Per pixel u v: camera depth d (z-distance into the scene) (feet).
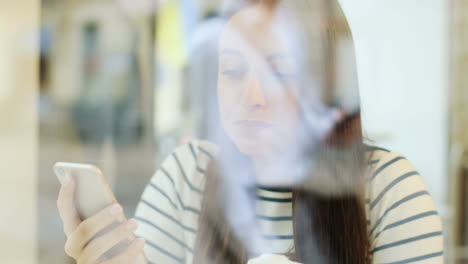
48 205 3.32
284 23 2.06
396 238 2.03
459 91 5.68
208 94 2.50
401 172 2.10
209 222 2.27
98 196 1.79
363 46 5.32
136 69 4.13
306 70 2.05
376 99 5.48
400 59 5.45
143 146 3.95
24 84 3.49
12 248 3.27
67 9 3.61
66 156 3.62
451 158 5.66
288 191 2.16
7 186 3.37
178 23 3.83
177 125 3.88
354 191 2.07
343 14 2.14
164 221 2.43
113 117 3.92
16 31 3.46
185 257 2.40
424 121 5.62
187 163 2.50
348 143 2.12
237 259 2.19
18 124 3.47
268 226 2.19
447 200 5.71
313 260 2.08
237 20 2.12
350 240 2.06
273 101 2.11
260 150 2.16
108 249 1.81
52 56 3.60
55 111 3.58
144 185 3.68
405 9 5.47
